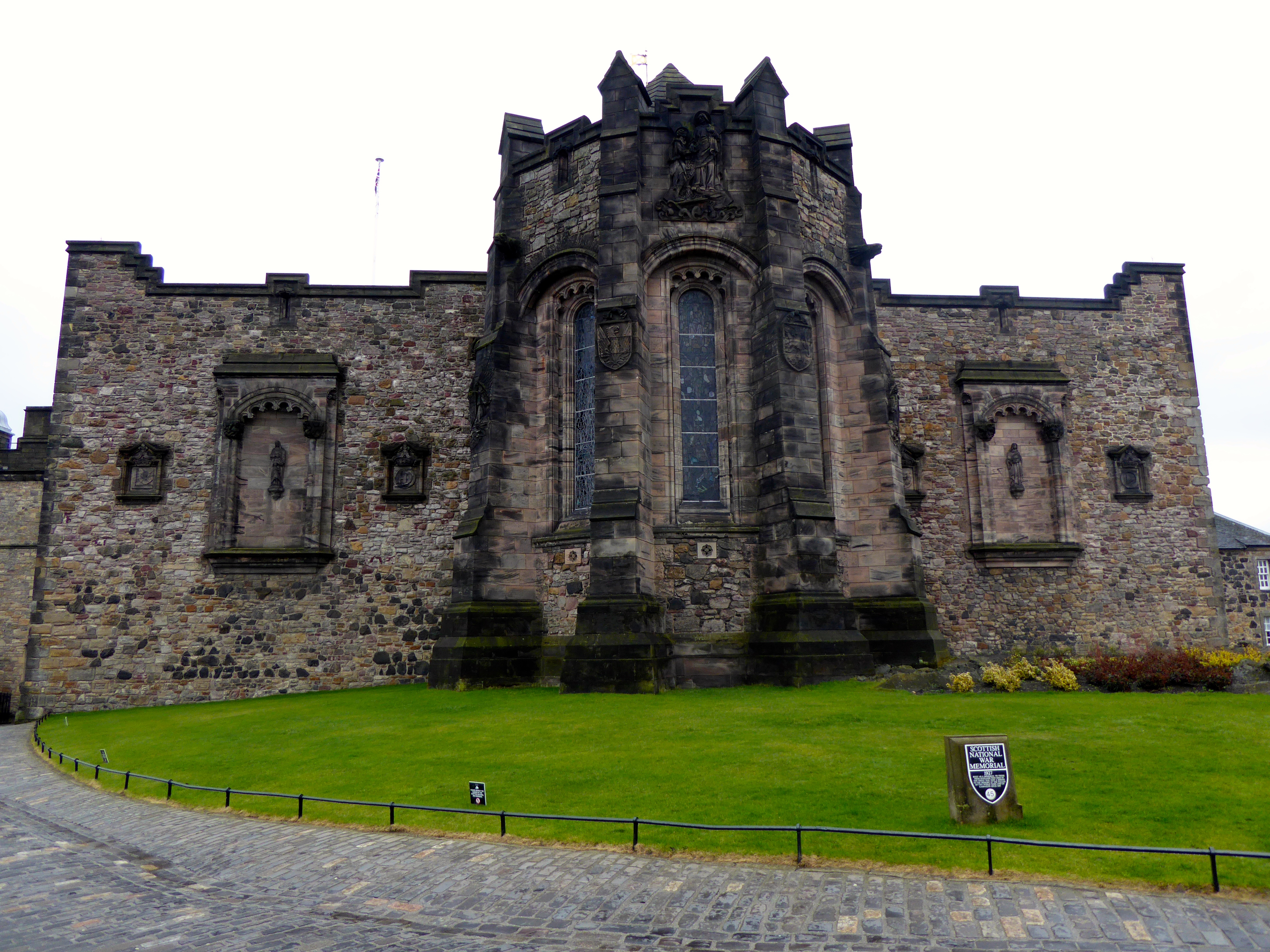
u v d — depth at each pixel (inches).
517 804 369.7
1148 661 652.1
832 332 834.8
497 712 583.8
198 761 510.3
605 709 569.3
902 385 1144.2
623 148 755.4
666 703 581.0
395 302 1063.6
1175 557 1137.4
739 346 758.5
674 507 734.5
